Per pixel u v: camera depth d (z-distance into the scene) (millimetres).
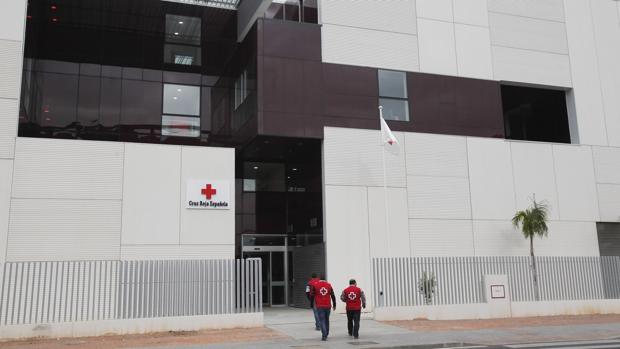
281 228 27000
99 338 15297
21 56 20688
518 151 26500
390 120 24641
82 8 25078
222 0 26906
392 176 24219
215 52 26766
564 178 27031
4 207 19328
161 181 21000
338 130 23719
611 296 22281
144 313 16688
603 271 22406
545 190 26547
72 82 24281
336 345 13562
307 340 14570
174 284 17094
